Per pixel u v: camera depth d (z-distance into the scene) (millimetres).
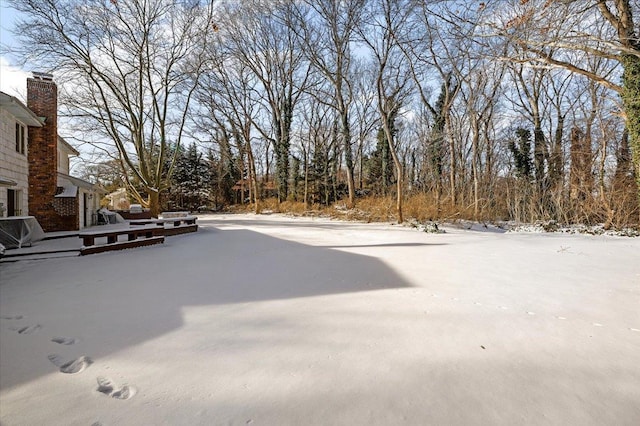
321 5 19328
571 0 5746
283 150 28922
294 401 1814
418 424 1627
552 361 2283
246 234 11188
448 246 8086
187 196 34562
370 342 2580
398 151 31719
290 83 28812
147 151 22844
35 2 14508
